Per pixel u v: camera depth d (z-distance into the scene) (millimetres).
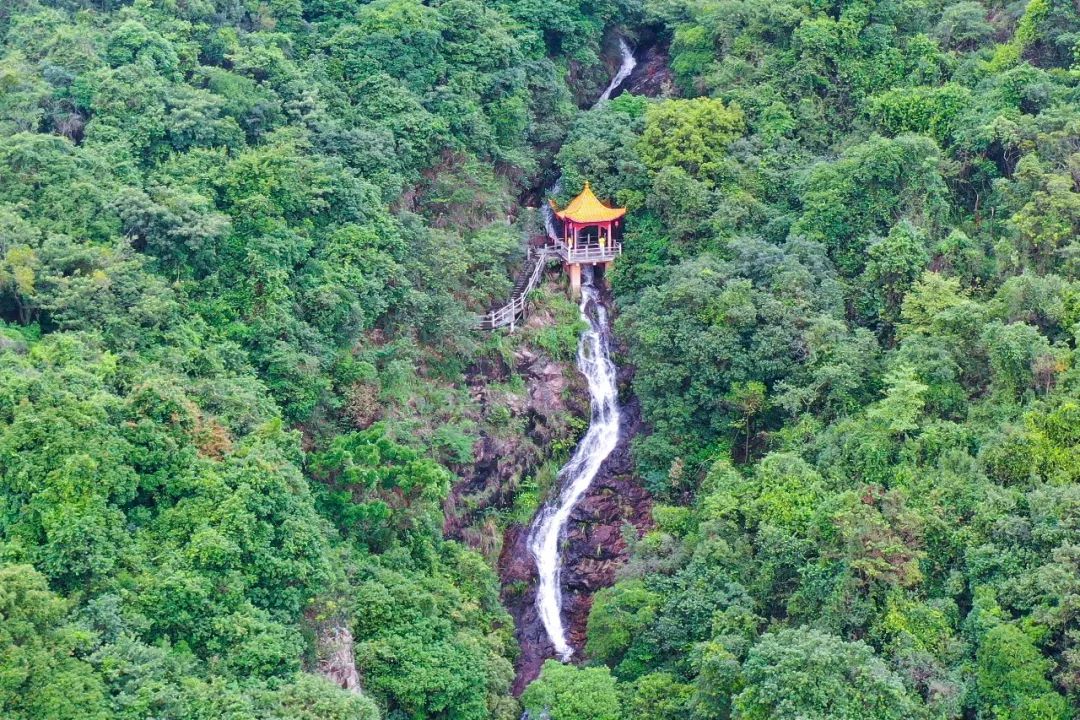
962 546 56312
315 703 49812
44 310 60688
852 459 62656
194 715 47125
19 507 50406
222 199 70938
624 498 73188
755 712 51312
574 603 70562
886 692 49844
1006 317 65500
